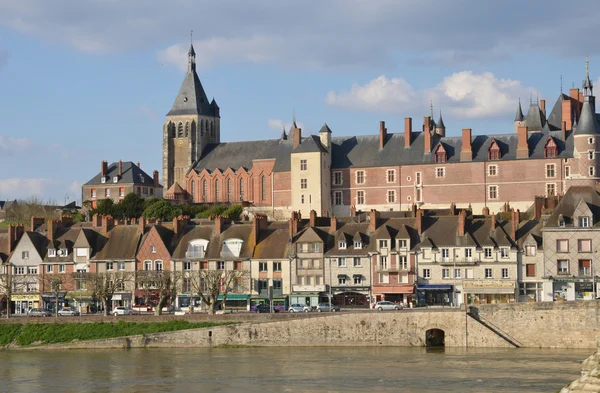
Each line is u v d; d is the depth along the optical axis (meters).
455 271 167.25
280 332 138.75
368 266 169.88
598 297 156.00
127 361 131.00
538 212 180.12
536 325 132.50
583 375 82.50
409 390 107.69
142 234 182.12
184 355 134.50
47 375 122.62
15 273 183.25
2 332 148.00
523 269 164.38
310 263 171.62
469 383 110.06
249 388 111.38
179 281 174.12
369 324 136.62
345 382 112.69
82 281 174.12
